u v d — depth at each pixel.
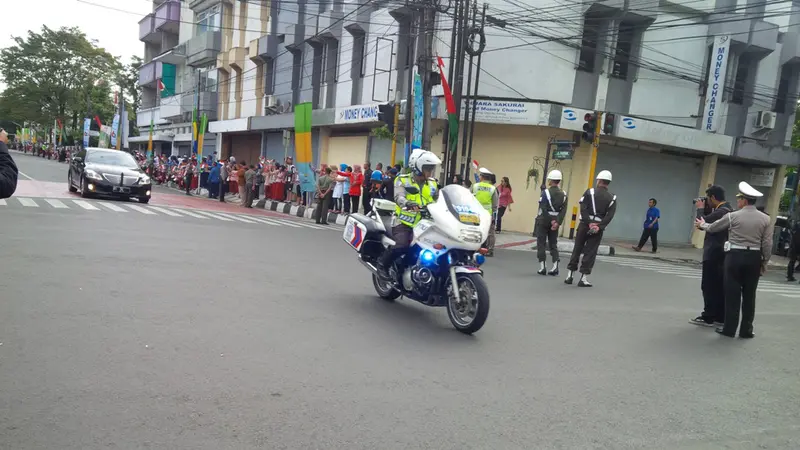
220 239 11.52
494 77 19.70
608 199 9.94
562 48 19.78
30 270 7.06
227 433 3.39
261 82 32.69
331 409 3.86
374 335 5.76
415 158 6.48
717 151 22.09
